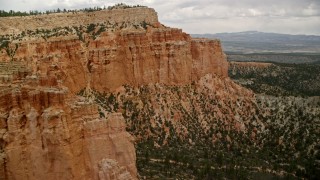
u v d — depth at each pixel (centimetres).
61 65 16262
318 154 17588
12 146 8156
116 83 18288
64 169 8119
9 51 16538
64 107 8312
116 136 9344
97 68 17800
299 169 15975
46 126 8081
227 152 17400
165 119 17988
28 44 16550
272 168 16188
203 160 15788
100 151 8981
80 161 8550
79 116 8694
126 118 17350
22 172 8200
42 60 15675
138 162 14362
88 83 17638
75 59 17288
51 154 8112
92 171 8769
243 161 16625
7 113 8356
